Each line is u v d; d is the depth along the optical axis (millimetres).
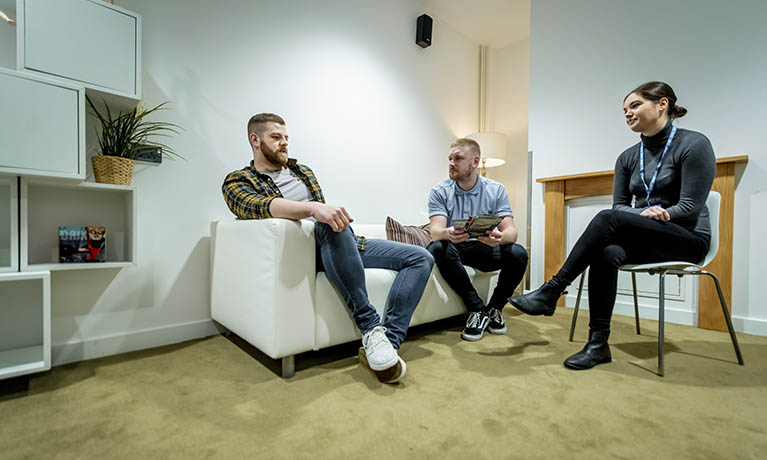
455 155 1687
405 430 811
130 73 1235
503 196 1709
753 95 1698
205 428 823
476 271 1795
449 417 868
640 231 1188
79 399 976
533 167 2467
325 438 780
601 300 1239
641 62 2035
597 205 2168
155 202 1526
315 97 2170
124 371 1187
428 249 1611
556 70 2375
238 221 1330
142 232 1488
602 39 2182
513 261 1591
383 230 2201
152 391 1025
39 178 1060
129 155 1318
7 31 1218
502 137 3158
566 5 2334
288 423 843
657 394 994
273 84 1952
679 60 1909
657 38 1983
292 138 2047
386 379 1057
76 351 1309
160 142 1543
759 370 1175
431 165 3041
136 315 1464
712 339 1552
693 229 1200
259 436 789
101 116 1353
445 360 1272
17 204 1038
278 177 1495
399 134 2756
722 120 1776
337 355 1348
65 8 1093
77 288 1337
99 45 1163
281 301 1082
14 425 838
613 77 2137
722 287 1719
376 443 760
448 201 1781
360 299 1148
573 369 1181
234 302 1341
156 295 1518
